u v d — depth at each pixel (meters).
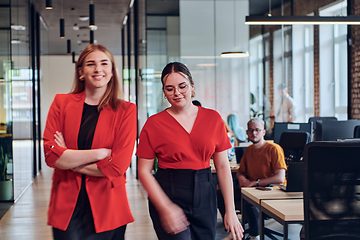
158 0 7.34
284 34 7.83
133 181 7.52
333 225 1.93
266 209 2.40
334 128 4.70
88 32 13.56
